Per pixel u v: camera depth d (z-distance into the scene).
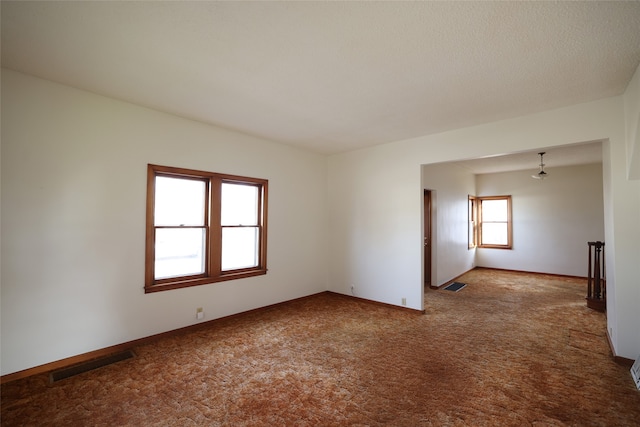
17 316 2.49
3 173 2.43
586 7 1.67
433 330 3.62
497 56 2.20
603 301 4.33
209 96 2.95
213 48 2.12
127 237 3.11
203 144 3.74
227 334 3.49
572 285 6.03
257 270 4.34
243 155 4.18
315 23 1.83
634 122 2.48
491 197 7.89
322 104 3.13
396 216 4.56
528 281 6.42
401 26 1.85
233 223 4.15
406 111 3.30
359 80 2.59
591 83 2.62
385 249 4.68
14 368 2.47
